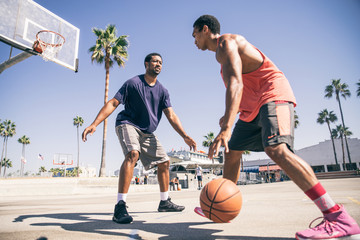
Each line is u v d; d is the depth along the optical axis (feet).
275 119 5.14
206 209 5.90
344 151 175.73
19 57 32.12
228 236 5.48
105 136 73.87
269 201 13.56
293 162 4.71
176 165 98.27
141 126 9.70
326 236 4.48
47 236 6.12
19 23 31.76
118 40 80.84
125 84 9.56
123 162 8.52
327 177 134.00
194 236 5.61
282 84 5.63
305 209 9.48
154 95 10.12
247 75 6.20
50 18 35.65
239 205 5.79
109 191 59.06
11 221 9.07
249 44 6.09
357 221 6.25
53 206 17.26
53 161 118.42
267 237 5.26
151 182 90.12
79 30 39.40
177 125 10.82
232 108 4.79
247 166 192.95
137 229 6.72
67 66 36.94
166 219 8.50
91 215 10.64
